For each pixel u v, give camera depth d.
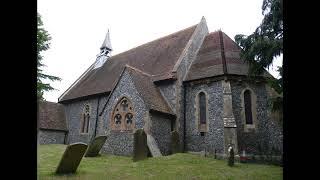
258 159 15.80
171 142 16.02
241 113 16.62
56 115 24.14
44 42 17.19
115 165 12.48
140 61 23.22
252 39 13.32
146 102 16.12
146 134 14.45
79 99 23.83
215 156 15.98
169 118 17.56
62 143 23.45
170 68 19.38
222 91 16.86
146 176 10.34
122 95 17.47
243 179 10.13
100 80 24.14
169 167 11.88
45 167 11.29
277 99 12.07
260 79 17.12
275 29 12.22
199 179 10.05
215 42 20.52
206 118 17.27
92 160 13.73
